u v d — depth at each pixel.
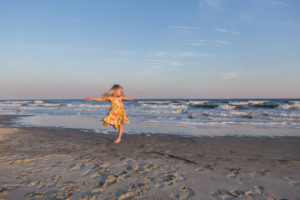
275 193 2.16
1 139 5.00
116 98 4.70
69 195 1.98
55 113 14.63
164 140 5.24
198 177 2.58
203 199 1.99
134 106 20.72
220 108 18.67
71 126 7.80
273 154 3.93
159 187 2.24
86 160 3.23
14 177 2.40
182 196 2.04
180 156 3.69
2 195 1.92
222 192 2.16
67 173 2.60
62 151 3.88
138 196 2.01
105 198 1.94
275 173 2.80
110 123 4.55
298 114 11.47
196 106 20.42
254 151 4.16
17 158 3.23
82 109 18.94
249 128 7.47
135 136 5.78
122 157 3.50
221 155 3.81
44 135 5.72
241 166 3.10
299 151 4.18
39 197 1.91
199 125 8.23
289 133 6.44
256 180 2.53
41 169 2.72
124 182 2.35
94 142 4.87
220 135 6.06
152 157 3.55
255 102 23.91
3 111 17.72
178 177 2.56
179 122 9.18
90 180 2.38
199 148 4.39
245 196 2.08
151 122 9.17
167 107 19.41
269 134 6.28
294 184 2.42
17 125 8.16
